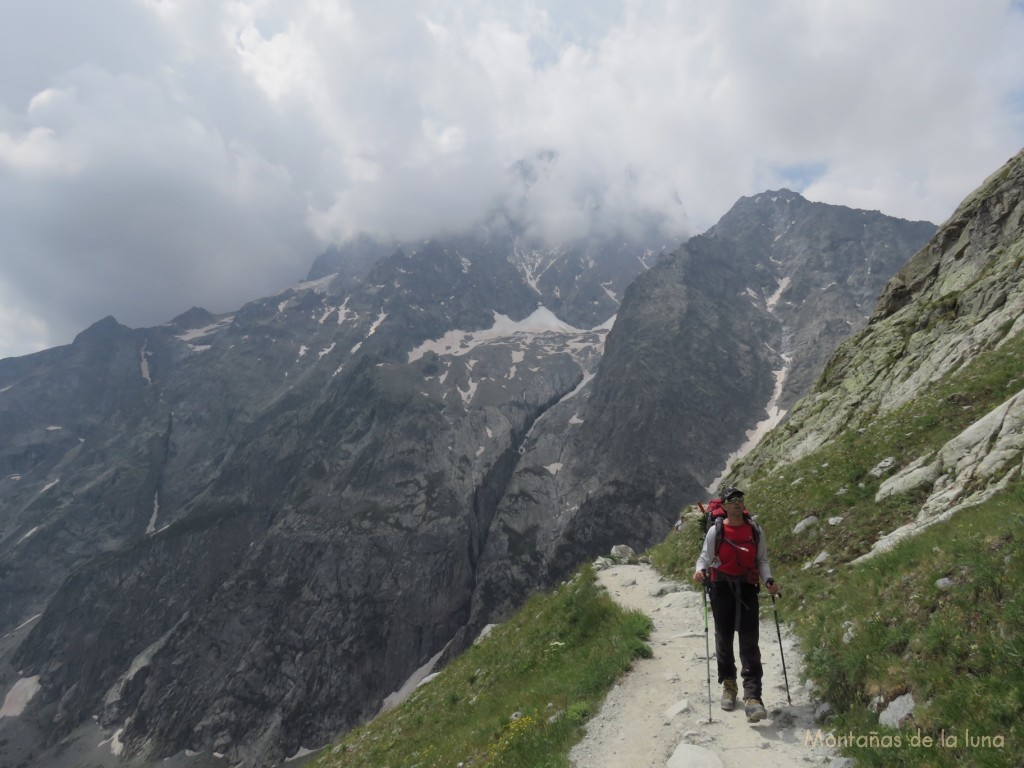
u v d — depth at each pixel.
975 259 39.56
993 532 8.95
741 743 8.30
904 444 20.84
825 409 39.91
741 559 9.26
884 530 16.09
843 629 9.96
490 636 27.33
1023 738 5.76
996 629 7.15
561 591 24.56
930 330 35.72
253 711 179.38
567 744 10.24
